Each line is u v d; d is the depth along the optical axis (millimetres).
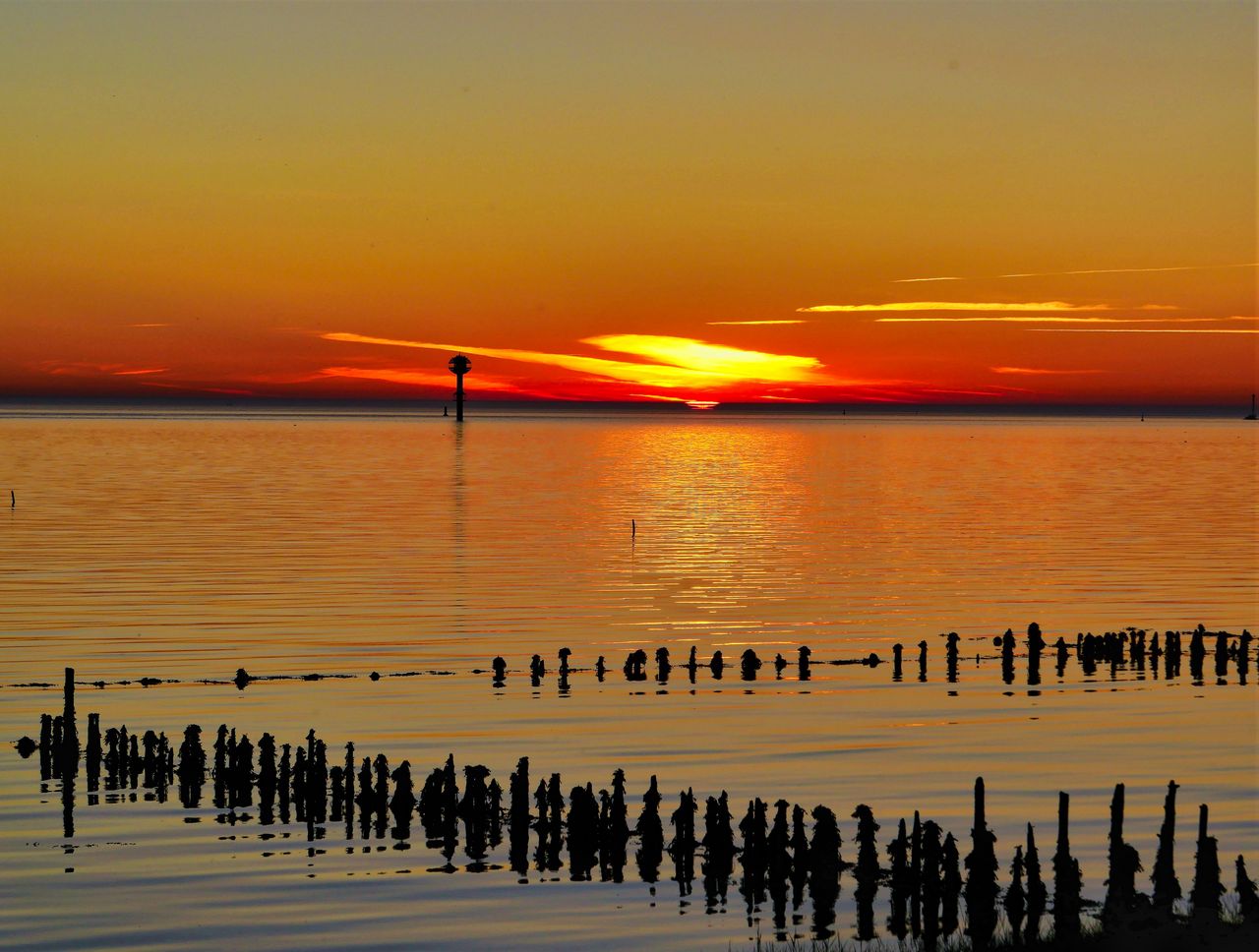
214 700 48594
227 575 79375
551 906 29859
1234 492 158000
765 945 27453
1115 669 56375
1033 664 54594
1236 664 56438
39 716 45906
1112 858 26062
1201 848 26094
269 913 29469
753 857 30531
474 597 72875
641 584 78625
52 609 66938
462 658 56594
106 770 39656
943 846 27766
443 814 35062
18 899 30156
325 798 35906
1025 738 44062
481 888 30922
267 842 34062
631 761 41156
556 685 51500
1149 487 167500
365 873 31859
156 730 44531
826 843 30188
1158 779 39219
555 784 33156
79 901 30109
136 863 32438
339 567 83688
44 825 35156
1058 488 165625
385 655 56906
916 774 39688
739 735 44281
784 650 59469
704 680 52812
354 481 169000
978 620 67500
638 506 135625
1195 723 46562
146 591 72938
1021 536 105938
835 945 27156
